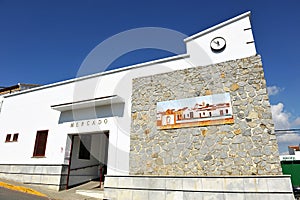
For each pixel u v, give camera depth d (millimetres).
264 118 7316
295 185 14453
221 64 8492
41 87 12188
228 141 7539
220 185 7160
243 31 8672
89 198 8898
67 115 10867
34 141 11242
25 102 12500
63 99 11289
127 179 8477
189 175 7633
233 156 7336
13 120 12469
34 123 11672
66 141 10445
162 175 7992
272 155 6914
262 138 7164
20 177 10797
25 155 11195
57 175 9969
